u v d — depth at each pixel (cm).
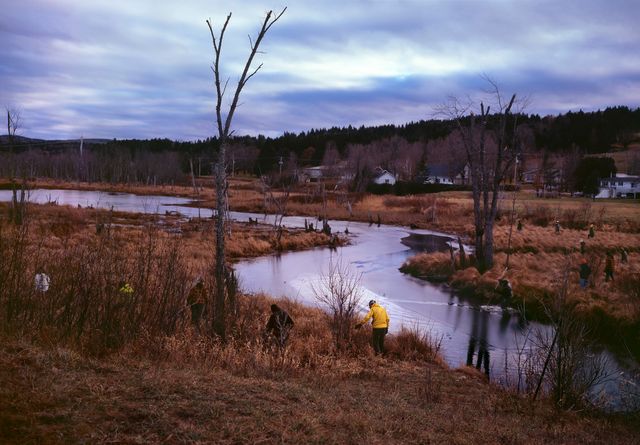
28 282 853
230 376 741
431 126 19975
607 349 1641
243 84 1095
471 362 1505
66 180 13450
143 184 13712
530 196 9056
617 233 4909
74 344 735
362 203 8981
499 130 2912
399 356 1423
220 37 1073
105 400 522
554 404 975
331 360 1173
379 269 3353
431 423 712
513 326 1948
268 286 2584
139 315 927
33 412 464
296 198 9356
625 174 11725
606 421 898
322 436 540
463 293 2595
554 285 2194
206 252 3244
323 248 4441
